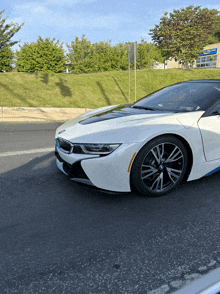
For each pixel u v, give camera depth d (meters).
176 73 14.81
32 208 2.05
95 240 1.63
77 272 1.35
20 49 17.23
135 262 1.42
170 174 2.24
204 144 2.27
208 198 2.20
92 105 9.41
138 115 2.34
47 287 1.25
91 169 2.00
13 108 7.90
